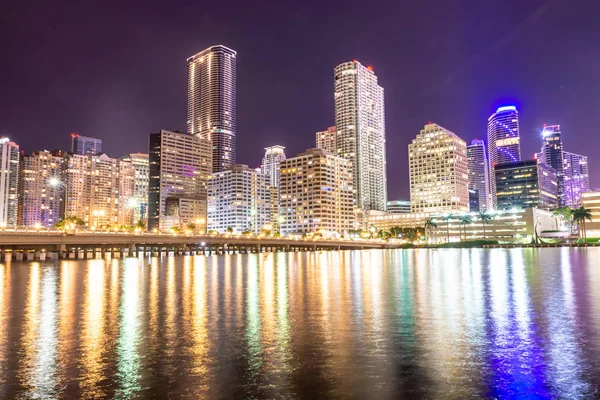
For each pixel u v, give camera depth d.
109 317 28.86
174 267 91.75
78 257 164.75
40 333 24.20
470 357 19.14
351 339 22.45
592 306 31.84
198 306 33.50
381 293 41.16
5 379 16.86
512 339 22.14
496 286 45.56
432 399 14.76
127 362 18.84
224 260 132.50
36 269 87.19
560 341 21.64
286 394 15.27
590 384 15.90
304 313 30.08
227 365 18.34
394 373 17.25
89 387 16.05
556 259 101.50
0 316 29.44
